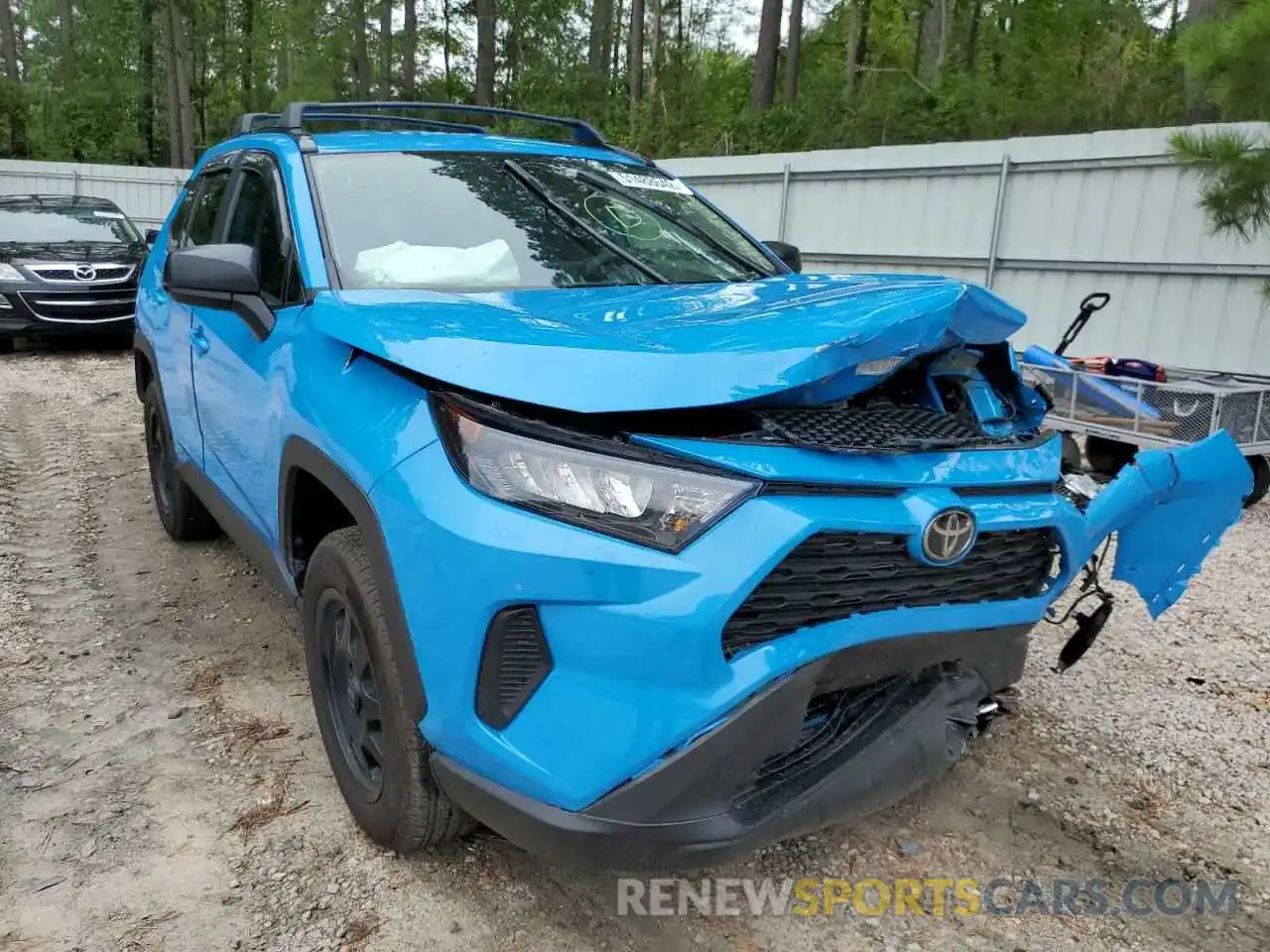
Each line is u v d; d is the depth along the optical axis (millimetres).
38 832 2617
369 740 2475
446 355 2059
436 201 3150
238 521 3416
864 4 24438
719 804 1954
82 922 2297
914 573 2092
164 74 35875
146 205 20531
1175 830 2773
